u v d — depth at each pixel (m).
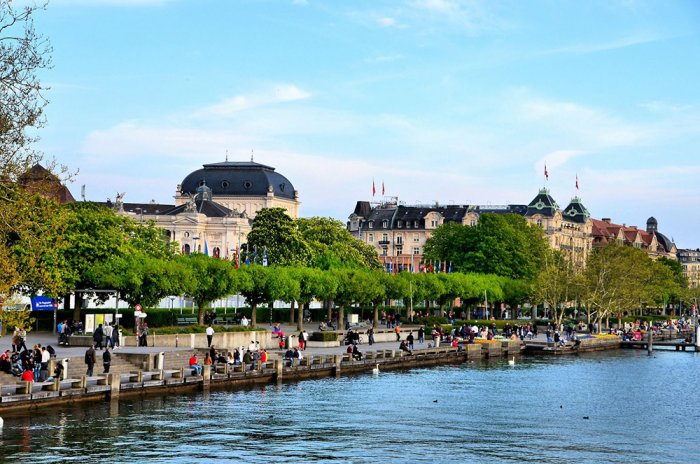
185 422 80.56
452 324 187.50
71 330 118.12
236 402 92.19
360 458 70.00
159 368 99.50
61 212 93.88
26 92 68.94
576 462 70.44
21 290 118.50
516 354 166.75
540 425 85.94
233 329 128.25
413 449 73.56
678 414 94.25
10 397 79.62
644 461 71.25
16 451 68.19
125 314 135.62
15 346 89.50
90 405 85.31
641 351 182.00
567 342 174.62
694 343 195.25
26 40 68.38
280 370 109.12
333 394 100.75
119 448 70.19
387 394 102.19
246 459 68.56
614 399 104.56
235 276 143.00
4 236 76.06
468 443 76.44
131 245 145.12
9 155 70.81
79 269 128.88
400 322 186.38
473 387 111.62
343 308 186.62
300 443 74.38
